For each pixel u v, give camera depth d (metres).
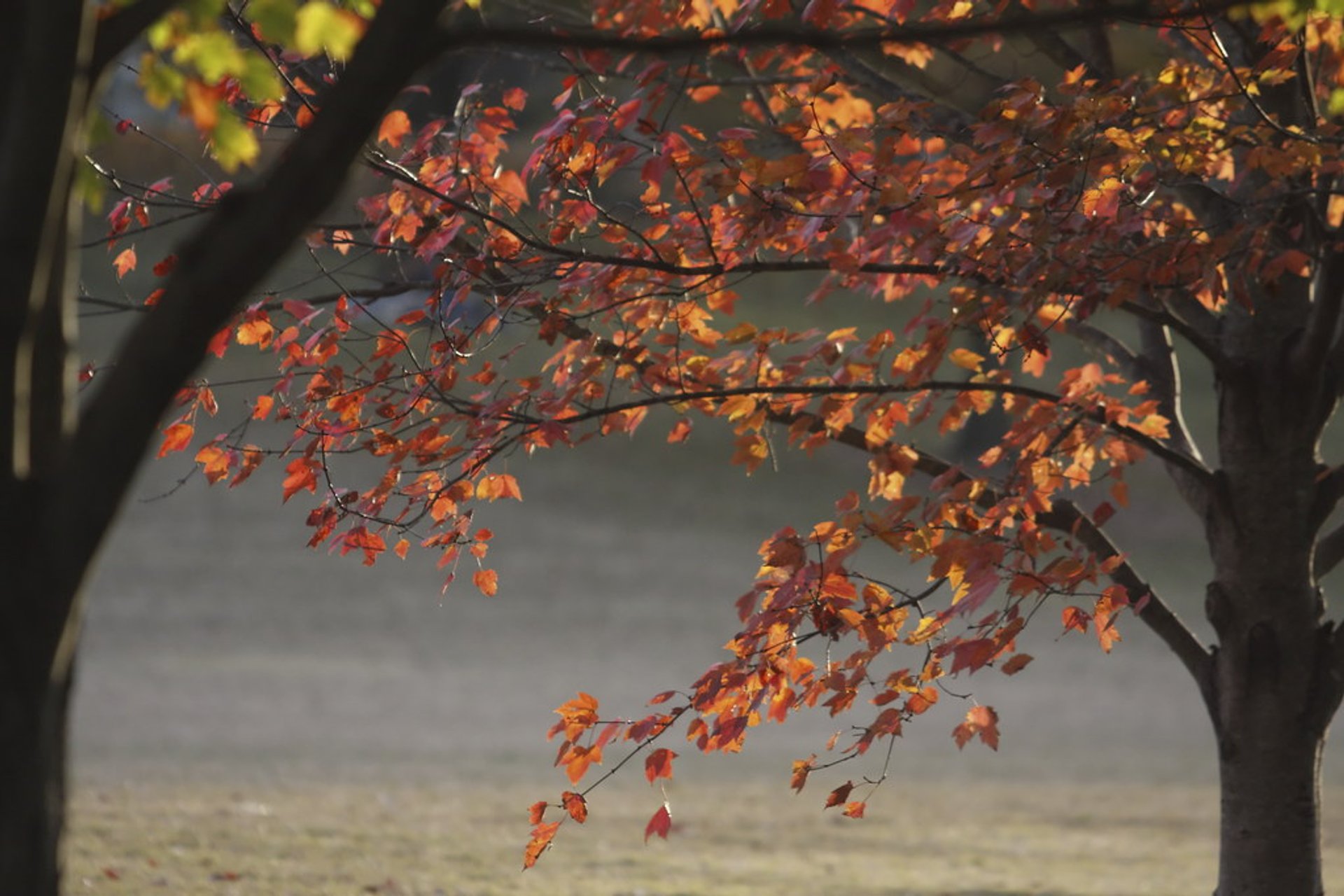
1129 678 62.97
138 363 6.70
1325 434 99.56
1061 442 14.49
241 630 61.16
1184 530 83.69
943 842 32.72
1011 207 13.20
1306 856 14.91
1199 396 107.44
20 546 6.59
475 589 69.44
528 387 14.52
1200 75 14.20
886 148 12.82
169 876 23.27
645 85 13.20
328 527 14.41
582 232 14.46
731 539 79.69
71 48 6.55
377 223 14.52
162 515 75.56
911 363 14.13
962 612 12.63
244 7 12.77
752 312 105.19
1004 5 14.27
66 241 7.20
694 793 39.00
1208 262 13.39
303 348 14.32
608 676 57.53
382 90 6.83
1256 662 15.03
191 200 15.03
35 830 6.70
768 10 13.79
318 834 28.55
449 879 24.75
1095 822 36.59
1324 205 15.30
